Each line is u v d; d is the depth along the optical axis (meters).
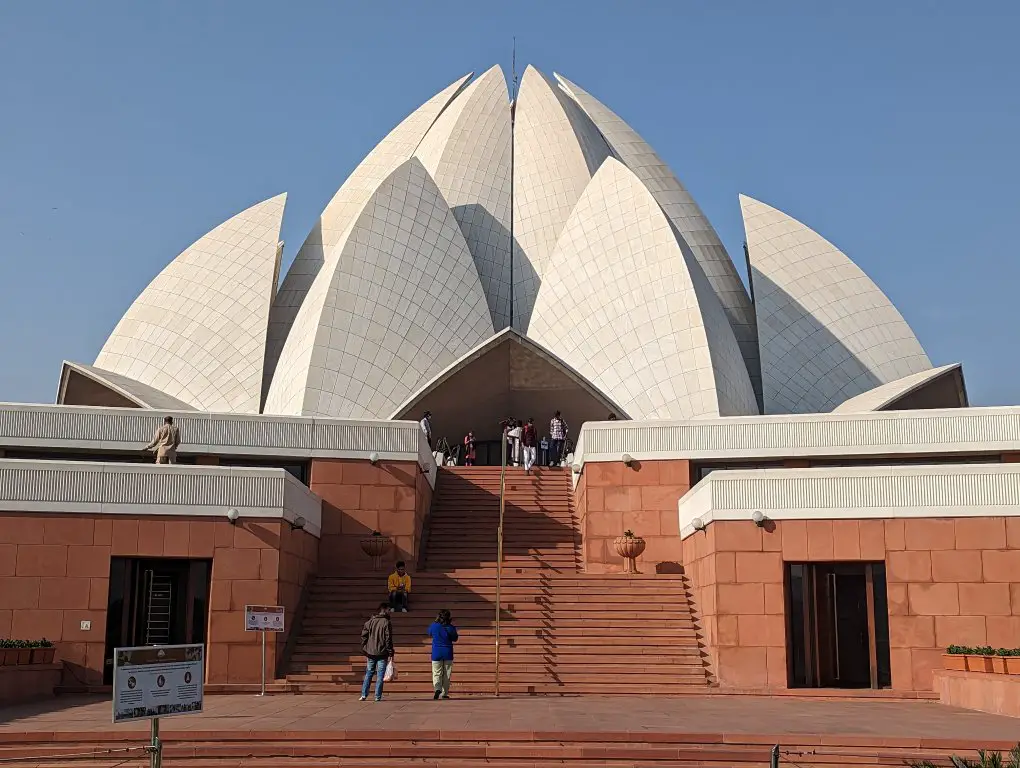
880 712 16.23
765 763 12.20
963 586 19.52
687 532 23.61
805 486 20.33
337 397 35.22
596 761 12.22
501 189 45.06
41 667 18.69
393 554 25.28
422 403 35.75
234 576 20.33
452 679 19.44
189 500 20.42
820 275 42.91
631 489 26.03
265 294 40.38
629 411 36.06
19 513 19.94
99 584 19.98
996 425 24.98
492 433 38.84
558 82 51.78
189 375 39.16
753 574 20.16
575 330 38.06
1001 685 15.85
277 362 39.34
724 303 44.09
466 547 26.59
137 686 9.77
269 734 12.72
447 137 46.12
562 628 21.36
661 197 46.53
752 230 43.94
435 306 37.56
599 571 25.67
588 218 39.62
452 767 11.98
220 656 19.98
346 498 25.45
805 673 19.95
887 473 20.11
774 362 41.03
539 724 13.80
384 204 38.31
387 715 15.02
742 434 26.02
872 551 19.91
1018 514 19.52
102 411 25.95
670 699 18.39
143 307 40.75
